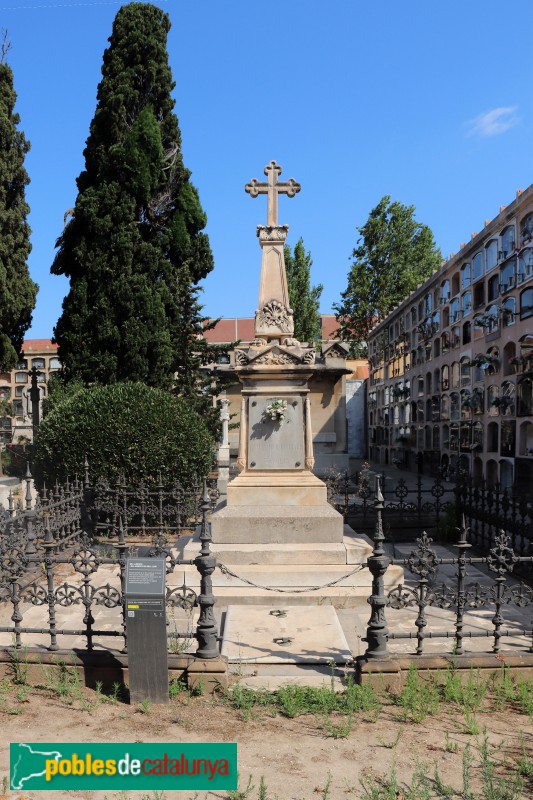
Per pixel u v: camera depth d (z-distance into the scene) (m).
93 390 12.45
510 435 18.05
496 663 4.79
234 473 18.69
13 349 20.38
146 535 11.02
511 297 18.30
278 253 9.03
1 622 6.29
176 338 18.89
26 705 4.46
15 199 20.70
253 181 9.12
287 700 4.40
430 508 12.27
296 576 7.21
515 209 17.73
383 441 37.22
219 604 6.86
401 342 32.41
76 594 7.21
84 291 17.45
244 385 8.51
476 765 3.65
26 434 34.19
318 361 23.14
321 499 8.17
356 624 6.28
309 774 3.54
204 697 4.60
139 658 4.49
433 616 6.52
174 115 19.73
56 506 8.82
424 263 41.72
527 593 5.01
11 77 20.39
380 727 4.14
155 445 11.26
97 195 17.77
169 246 19.55
